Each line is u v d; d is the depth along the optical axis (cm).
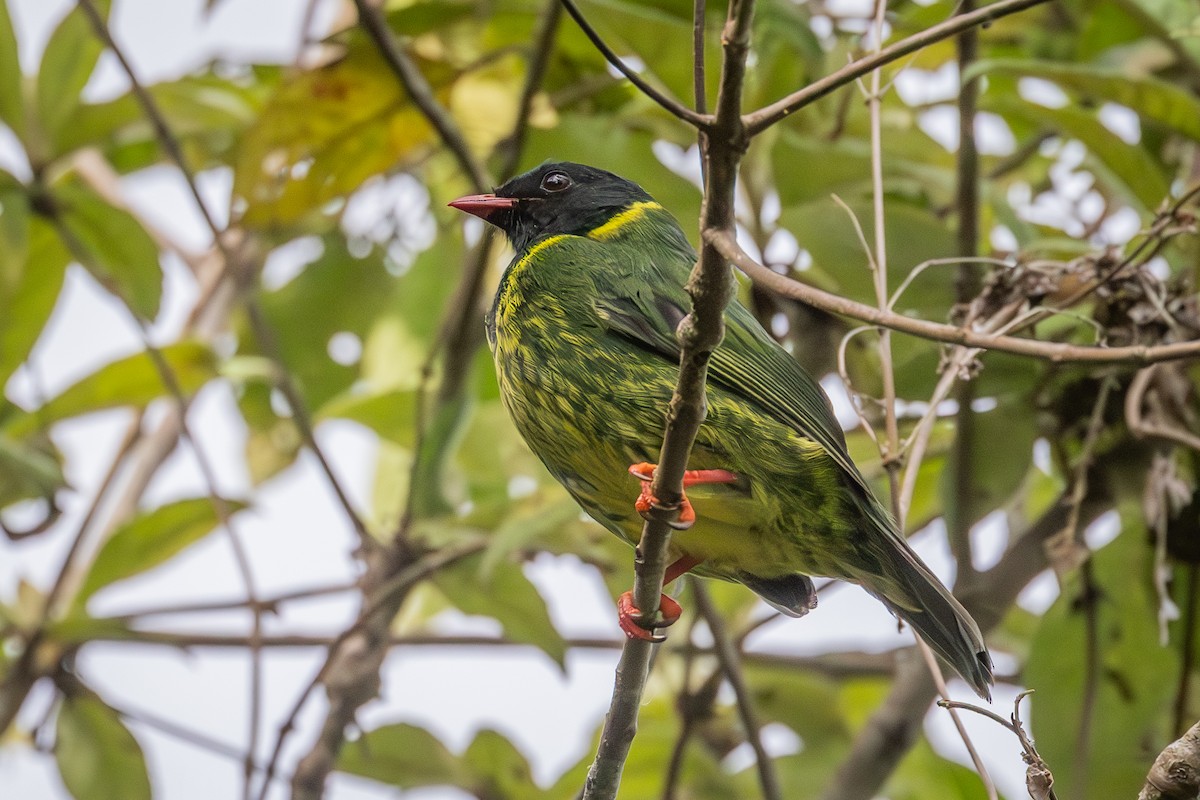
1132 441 953
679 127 1115
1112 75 966
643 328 820
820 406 835
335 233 1321
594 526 1059
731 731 1192
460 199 987
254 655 1051
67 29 1188
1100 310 928
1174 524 978
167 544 1152
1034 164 1269
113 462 1220
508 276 870
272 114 1148
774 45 1073
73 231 1247
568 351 828
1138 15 1053
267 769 1001
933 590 801
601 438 824
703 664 1202
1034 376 960
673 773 1062
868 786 1037
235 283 1307
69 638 1135
